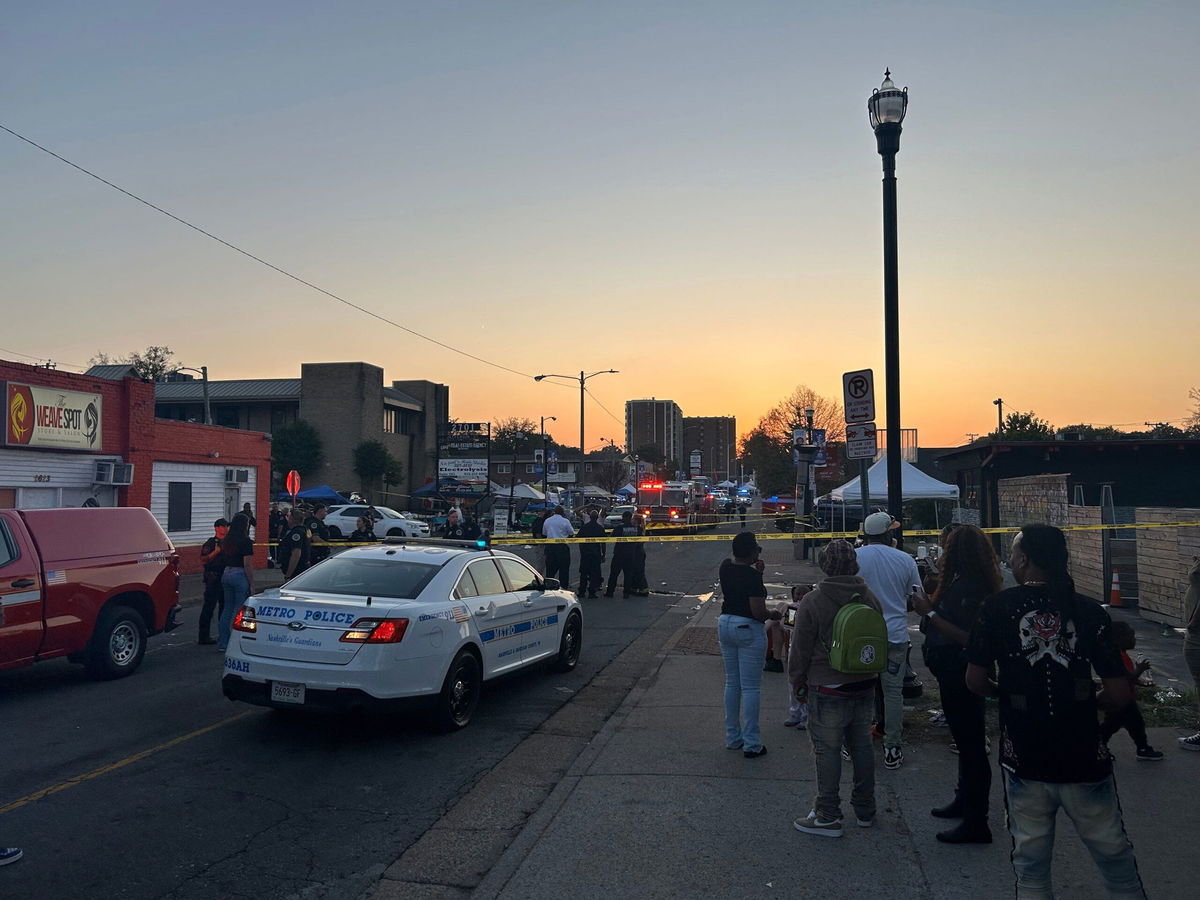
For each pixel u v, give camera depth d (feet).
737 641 22.86
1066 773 11.70
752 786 20.51
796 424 221.25
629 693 31.53
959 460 99.60
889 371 31.12
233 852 17.71
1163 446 80.02
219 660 38.65
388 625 24.63
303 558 48.88
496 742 25.77
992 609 12.37
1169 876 15.14
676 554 105.50
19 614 30.27
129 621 34.94
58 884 16.15
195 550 79.51
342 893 15.94
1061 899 14.53
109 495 70.08
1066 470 82.12
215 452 82.43
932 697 28.78
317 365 187.11
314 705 24.25
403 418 211.00
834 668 17.07
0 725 27.37
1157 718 25.41
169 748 24.90
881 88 30.96
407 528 130.31
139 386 72.18
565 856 16.66
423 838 18.53
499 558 31.86
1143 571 46.96
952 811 18.33
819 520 103.60
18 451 62.49
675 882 15.51
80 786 21.59
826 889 15.14
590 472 352.28
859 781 17.79
